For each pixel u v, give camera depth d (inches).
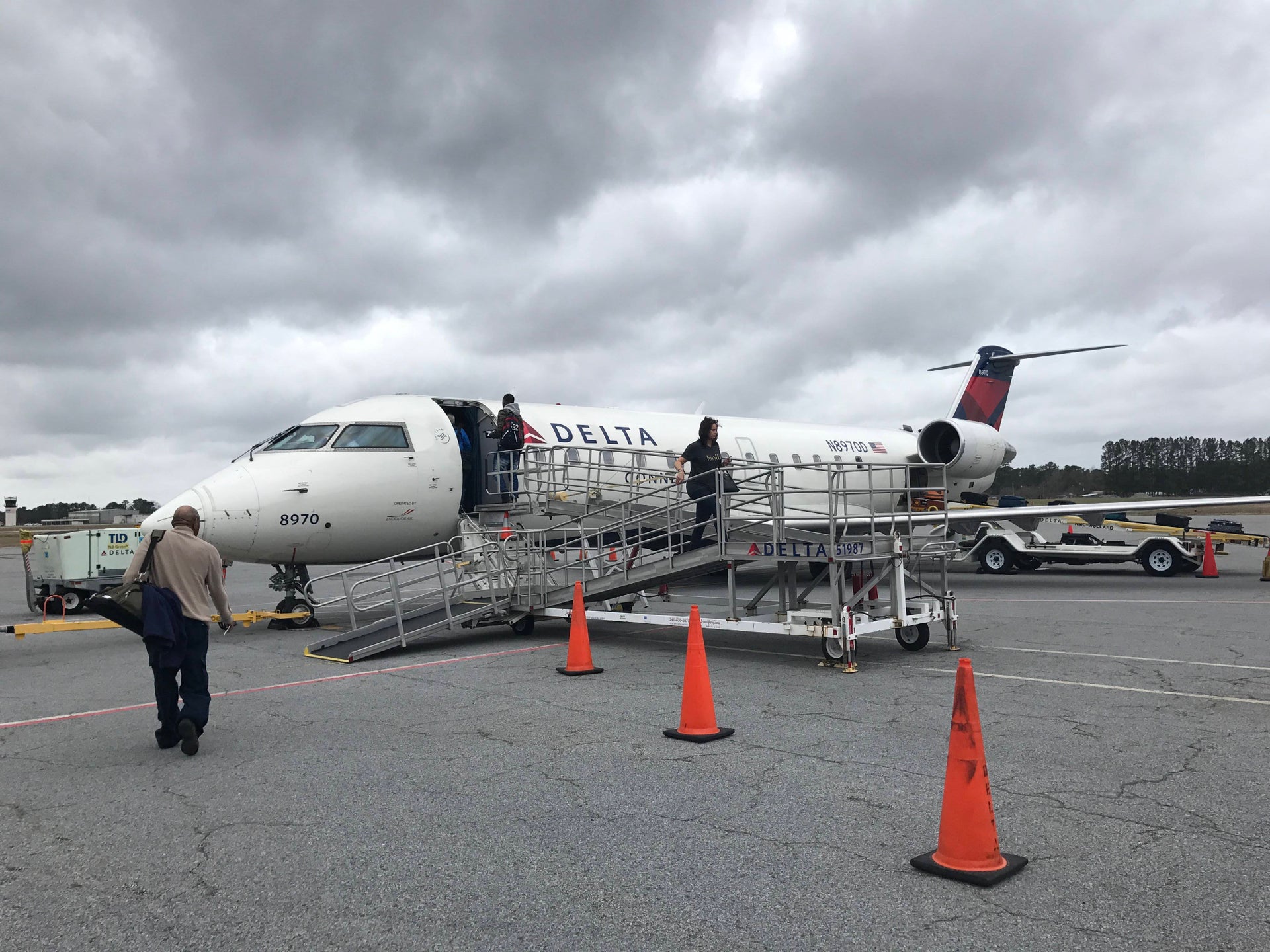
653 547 576.4
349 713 279.0
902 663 352.8
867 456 912.9
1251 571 815.7
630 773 207.3
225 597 245.3
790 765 211.9
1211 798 183.3
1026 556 844.6
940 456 919.0
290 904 140.1
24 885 149.5
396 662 382.9
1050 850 156.6
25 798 197.5
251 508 487.2
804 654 381.1
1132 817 172.6
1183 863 150.1
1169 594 609.0
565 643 429.4
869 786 194.7
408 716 272.4
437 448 566.3
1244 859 151.5
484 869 152.4
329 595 760.3
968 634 428.8
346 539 528.4
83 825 179.0
